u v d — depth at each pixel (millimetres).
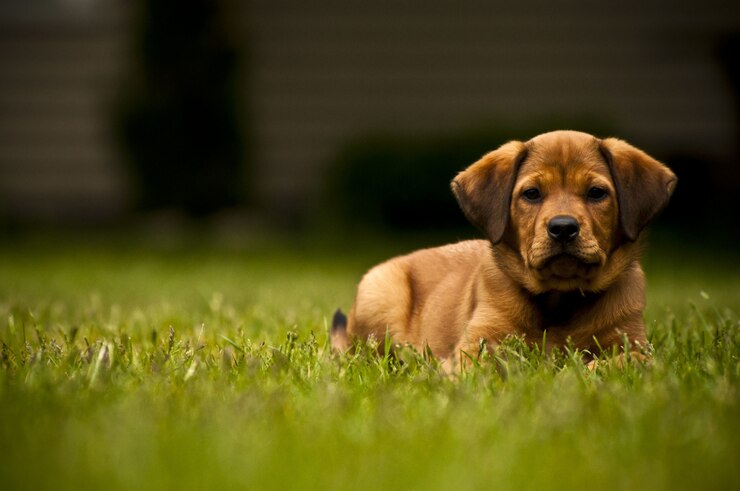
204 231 21062
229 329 6480
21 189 23547
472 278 5789
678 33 21734
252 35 22500
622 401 3955
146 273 13617
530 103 22406
